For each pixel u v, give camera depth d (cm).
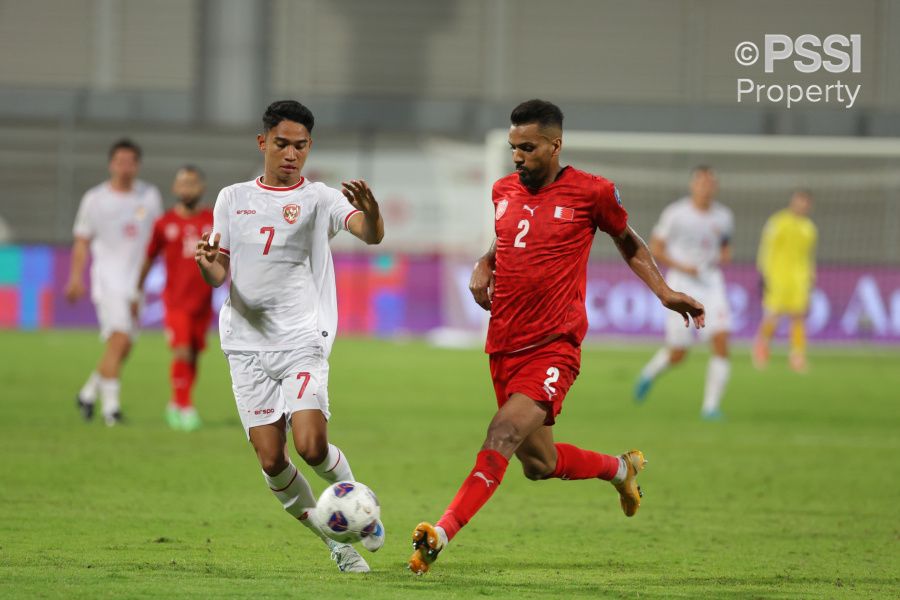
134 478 3262
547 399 2122
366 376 6594
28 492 2988
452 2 11738
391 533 2578
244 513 2781
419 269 9406
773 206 10612
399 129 11675
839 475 3653
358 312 9394
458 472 3566
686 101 11612
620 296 9325
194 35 11606
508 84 11744
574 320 2167
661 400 5841
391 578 2027
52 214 10650
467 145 10775
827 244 10562
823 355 8881
